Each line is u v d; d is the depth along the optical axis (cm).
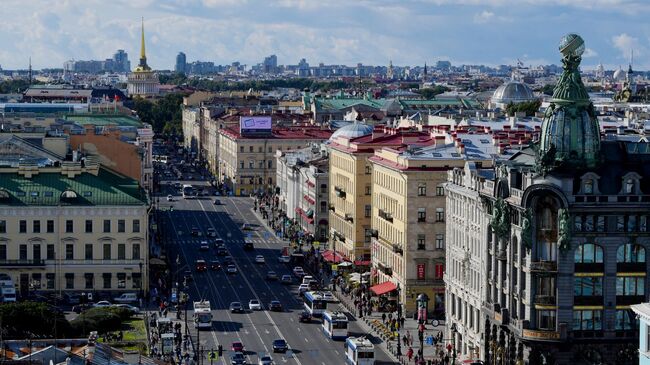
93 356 14450
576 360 18100
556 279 18025
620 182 18050
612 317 18088
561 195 17812
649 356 12950
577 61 18462
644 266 18150
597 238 18012
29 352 14450
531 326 18188
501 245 19188
